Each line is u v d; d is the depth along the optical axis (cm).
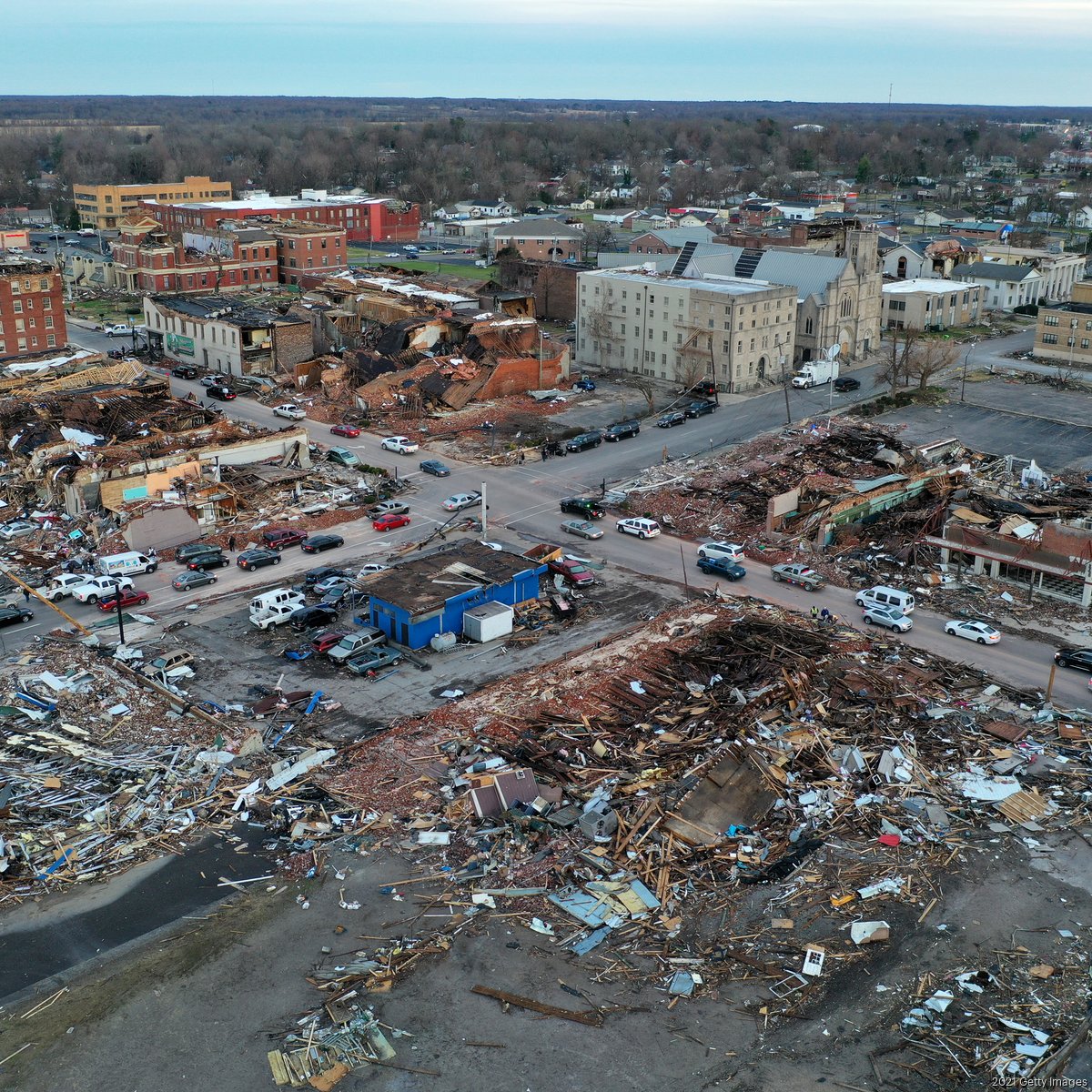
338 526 8931
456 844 4956
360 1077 3728
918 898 4609
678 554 8456
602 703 6144
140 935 4397
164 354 14838
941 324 17400
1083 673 6569
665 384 13600
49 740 5700
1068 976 4178
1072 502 9250
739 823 5100
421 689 6331
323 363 13400
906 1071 3744
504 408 12506
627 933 4416
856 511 8731
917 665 6612
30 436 10606
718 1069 3756
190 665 6538
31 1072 3744
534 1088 3678
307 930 4422
